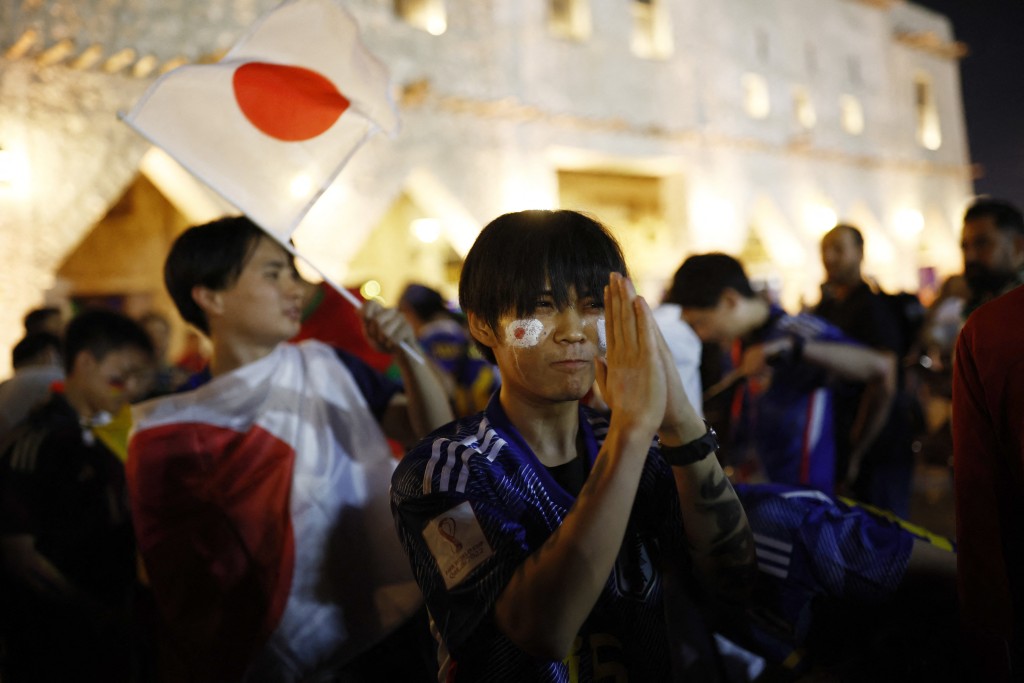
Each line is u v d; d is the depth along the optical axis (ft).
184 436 6.46
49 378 8.87
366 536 6.54
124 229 37.83
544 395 4.00
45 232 25.57
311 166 6.72
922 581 5.18
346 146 6.84
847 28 57.57
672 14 45.83
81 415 8.89
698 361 8.04
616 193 48.21
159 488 6.40
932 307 17.53
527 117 38.06
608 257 4.03
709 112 47.11
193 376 7.30
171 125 6.34
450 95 35.63
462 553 3.71
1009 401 4.65
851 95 57.47
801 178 52.80
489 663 3.91
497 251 4.02
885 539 5.14
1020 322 4.63
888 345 11.78
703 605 5.55
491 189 37.22
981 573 4.84
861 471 11.05
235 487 6.35
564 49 40.63
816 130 54.49
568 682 4.08
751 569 4.54
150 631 7.36
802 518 5.10
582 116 40.88
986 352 4.75
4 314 24.72
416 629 6.67
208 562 6.30
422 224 38.83
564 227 4.02
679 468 4.22
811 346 9.23
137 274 37.91
